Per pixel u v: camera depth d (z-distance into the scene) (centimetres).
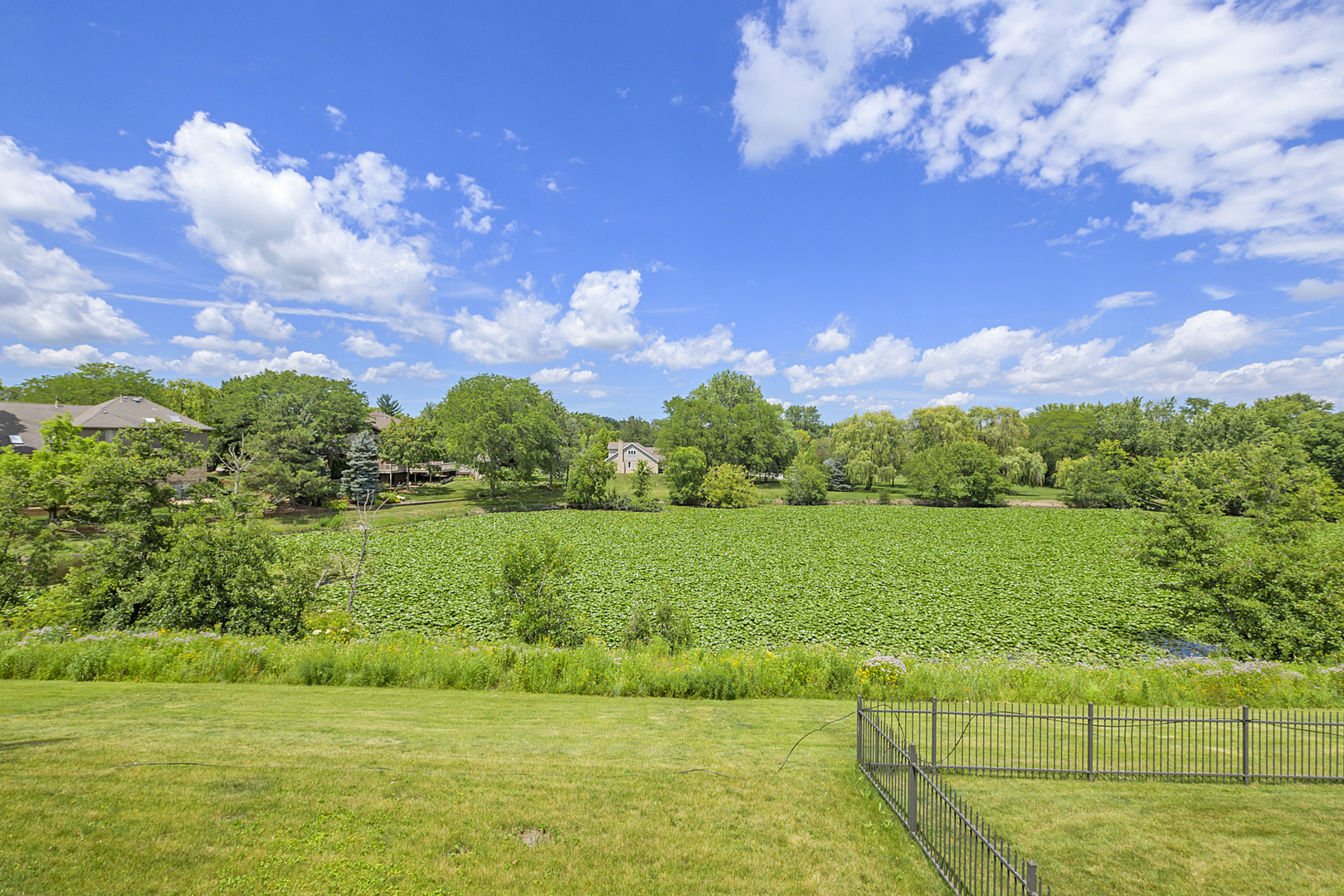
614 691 1217
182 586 1555
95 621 1631
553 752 805
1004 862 449
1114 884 541
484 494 6612
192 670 1221
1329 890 536
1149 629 2217
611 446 10812
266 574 1650
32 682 1145
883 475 7738
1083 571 3241
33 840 519
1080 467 6731
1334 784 765
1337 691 1245
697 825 623
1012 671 1335
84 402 6116
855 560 3528
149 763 691
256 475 4219
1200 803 704
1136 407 8000
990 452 6725
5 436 4128
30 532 1897
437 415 7481
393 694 1141
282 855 527
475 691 1212
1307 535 1877
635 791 692
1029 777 770
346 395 6112
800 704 1155
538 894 500
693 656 1402
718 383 9656
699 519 5484
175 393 6769
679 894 513
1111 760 822
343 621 1742
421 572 2952
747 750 841
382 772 705
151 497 1781
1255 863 580
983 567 3325
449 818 607
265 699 1055
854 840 607
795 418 14262
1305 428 6344
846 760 809
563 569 1752
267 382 5756
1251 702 1209
